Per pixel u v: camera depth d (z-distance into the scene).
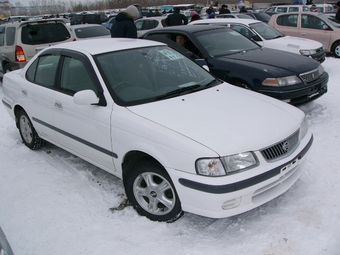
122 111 3.38
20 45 8.83
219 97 3.71
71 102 3.89
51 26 9.30
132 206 3.59
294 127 3.28
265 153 2.94
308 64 5.84
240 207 2.87
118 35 7.04
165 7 40.53
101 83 3.59
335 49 12.06
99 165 3.85
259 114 3.36
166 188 3.16
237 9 35.88
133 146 3.22
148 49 4.25
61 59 4.22
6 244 2.28
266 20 18.25
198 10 34.12
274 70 5.51
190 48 6.68
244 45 6.91
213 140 2.88
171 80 3.93
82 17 26.44
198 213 2.91
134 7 6.98
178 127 3.06
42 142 5.05
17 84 4.96
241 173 2.81
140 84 3.71
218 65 6.04
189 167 2.84
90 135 3.73
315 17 12.35
